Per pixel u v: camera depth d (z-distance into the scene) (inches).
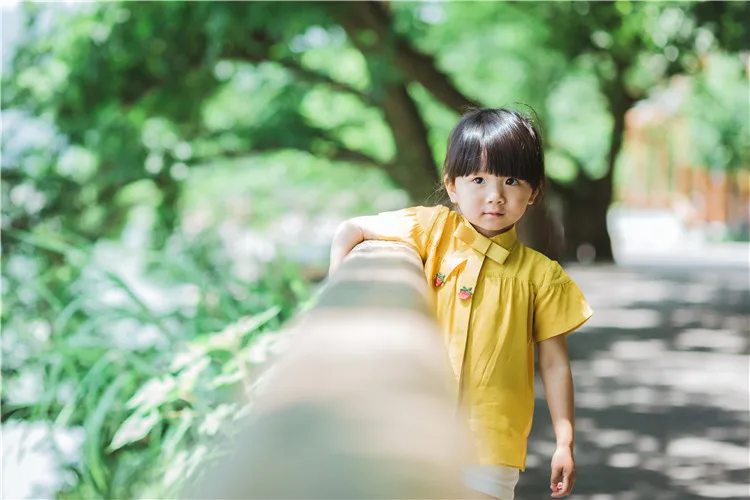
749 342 466.0
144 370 175.0
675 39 552.7
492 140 105.1
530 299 108.0
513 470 104.8
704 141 1471.5
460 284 107.7
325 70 944.9
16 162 541.6
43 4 556.7
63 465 194.4
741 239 1930.4
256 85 827.4
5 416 214.7
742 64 597.3
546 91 1023.0
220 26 512.1
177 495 132.0
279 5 515.8
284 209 1186.6
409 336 45.0
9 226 534.0
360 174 1190.3
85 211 578.9
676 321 556.1
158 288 303.1
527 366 107.3
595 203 1153.4
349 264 75.9
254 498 24.9
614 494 210.7
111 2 545.3
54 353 194.4
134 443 187.9
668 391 335.9
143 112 618.5
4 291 344.2
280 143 834.8
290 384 34.6
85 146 571.8
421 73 748.0
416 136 802.2
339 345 41.8
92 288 257.9
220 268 325.1
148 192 676.1
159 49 561.9
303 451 27.3
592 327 527.2
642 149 2049.7
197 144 751.7
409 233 109.9
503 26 905.5
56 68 563.8
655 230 1792.6
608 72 988.6
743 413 298.7
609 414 297.0
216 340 150.9
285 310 213.5
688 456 245.0
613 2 553.0
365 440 28.5
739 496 209.9
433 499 26.3
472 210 106.8
